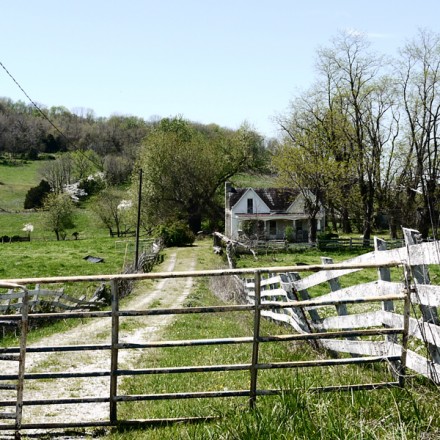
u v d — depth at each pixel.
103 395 8.62
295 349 9.96
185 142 83.69
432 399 5.62
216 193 87.94
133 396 6.12
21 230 95.12
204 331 15.11
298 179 61.31
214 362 9.77
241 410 5.89
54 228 85.69
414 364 6.24
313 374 7.13
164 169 78.56
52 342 14.89
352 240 59.88
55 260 48.47
